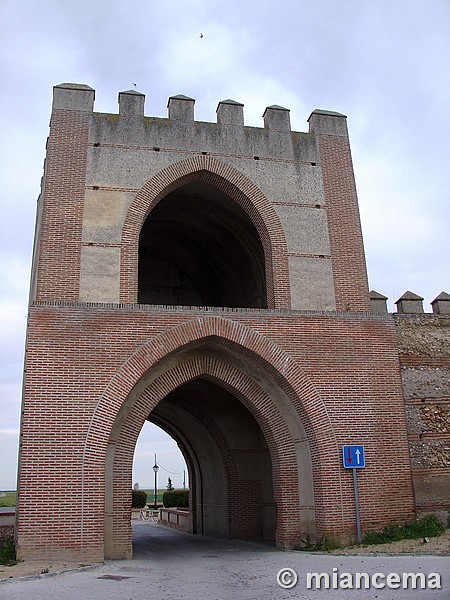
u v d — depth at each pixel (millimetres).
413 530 18203
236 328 19000
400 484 18906
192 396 25109
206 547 21469
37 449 16594
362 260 21750
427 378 20469
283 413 19703
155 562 16859
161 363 19078
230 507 24750
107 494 17531
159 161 21203
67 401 17156
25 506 16172
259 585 12602
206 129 22062
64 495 16438
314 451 18812
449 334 21359
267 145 22422
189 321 18672
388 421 19406
